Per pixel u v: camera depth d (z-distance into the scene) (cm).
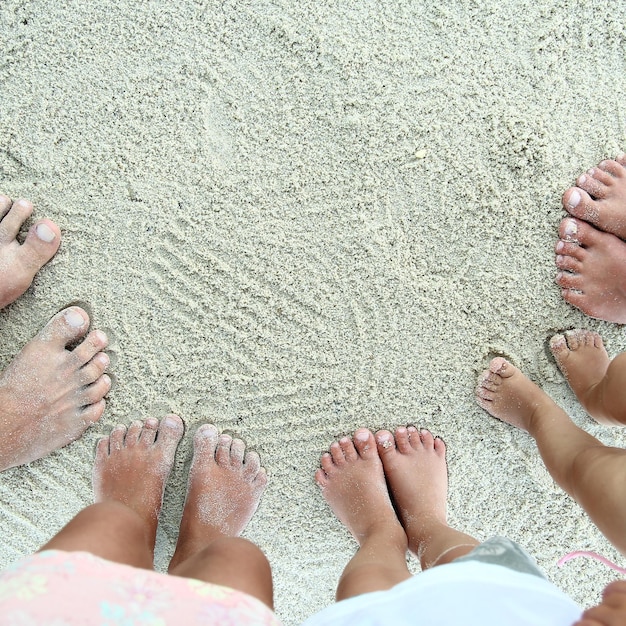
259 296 107
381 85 106
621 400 91
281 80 106
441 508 104
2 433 101
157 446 105
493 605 56
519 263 108
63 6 105
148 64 106
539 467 110
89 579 56
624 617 57
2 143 105
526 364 109
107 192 106
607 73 107
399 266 107
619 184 104
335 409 108
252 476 107
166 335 107
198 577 64
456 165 107
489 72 106
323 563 111
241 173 106
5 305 104
